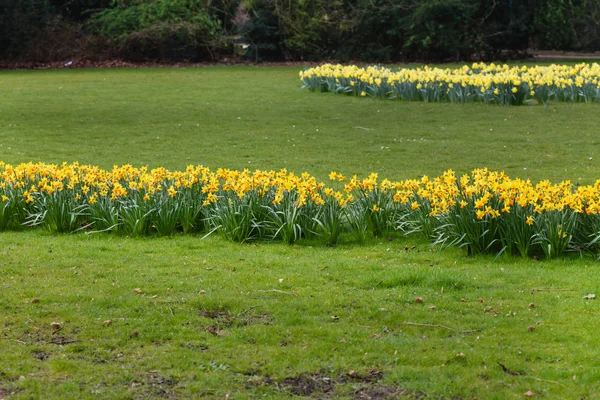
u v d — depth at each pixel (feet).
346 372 17.63
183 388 16.88
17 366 17.88
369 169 44.42
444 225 28.43
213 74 108.27
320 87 84.17
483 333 19.88
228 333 19.93
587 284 23.91
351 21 129.90
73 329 20.15
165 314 21.21
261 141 53.88
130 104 74.84
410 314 21.22
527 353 18.54
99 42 128.88
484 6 130.31
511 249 27.61
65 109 71.05
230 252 28.30
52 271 25.41
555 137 54.08
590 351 18.56
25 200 32.19
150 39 127.65
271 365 17.93
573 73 75.36
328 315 21.26
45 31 127.24
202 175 33.55
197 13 131.44
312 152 49.78
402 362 18.15
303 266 26.30
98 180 33.24
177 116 66.39
